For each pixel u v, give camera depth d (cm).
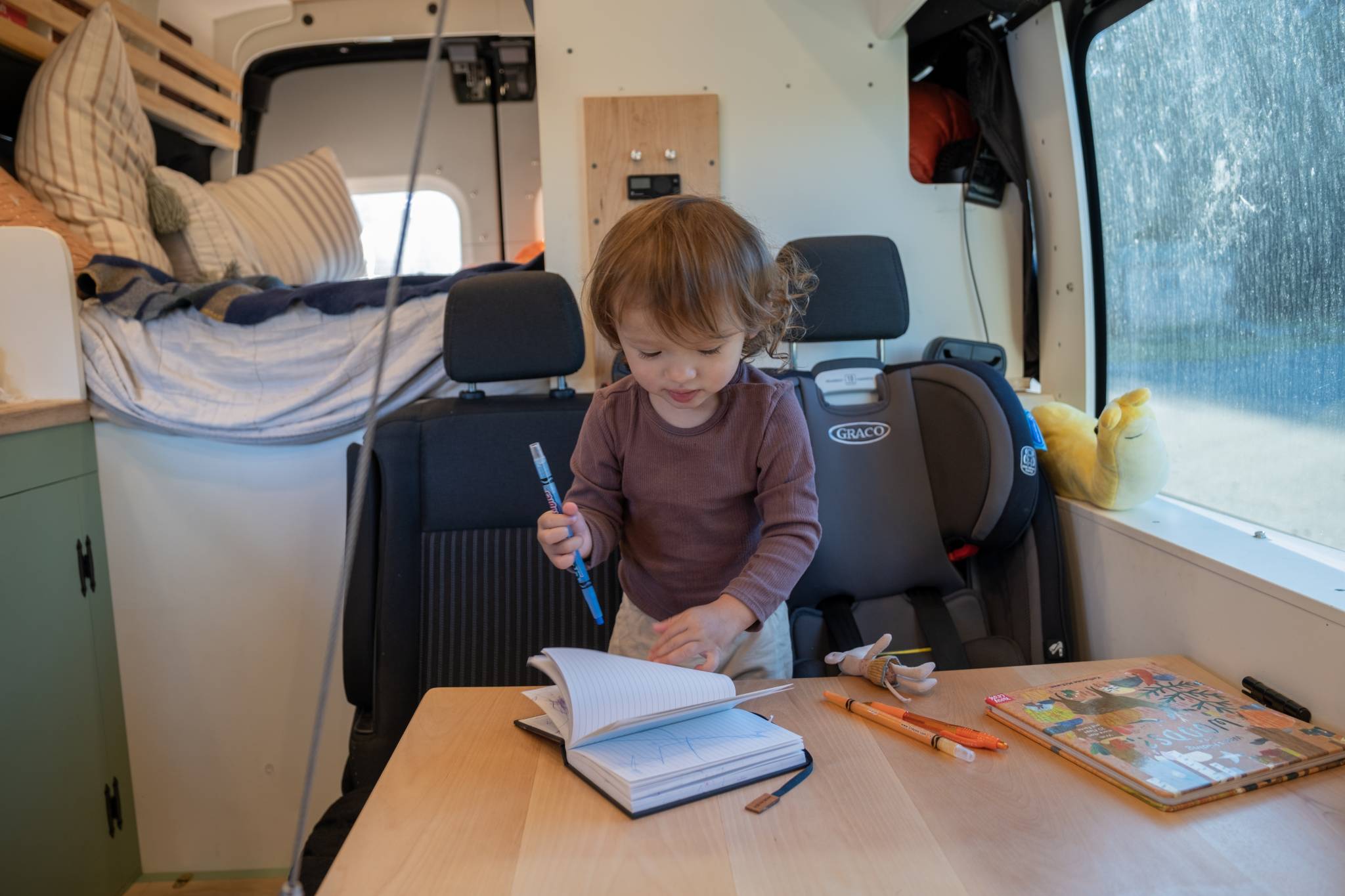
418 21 260
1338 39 122
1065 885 70
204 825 204
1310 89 128
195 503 195
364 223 271
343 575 67
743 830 78
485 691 109
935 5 186
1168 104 161
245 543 196
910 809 81
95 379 185
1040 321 206
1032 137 196
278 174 262
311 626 198
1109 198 184
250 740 201
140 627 197
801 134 198
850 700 102
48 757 171
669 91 196
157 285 188
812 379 169
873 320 176
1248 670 111
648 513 120
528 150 267
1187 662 117
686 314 90
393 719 159
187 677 199
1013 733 95
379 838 77
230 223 235
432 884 71
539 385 198
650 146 195
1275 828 77
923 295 205
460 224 270
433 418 168
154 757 201
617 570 169
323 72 269
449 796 84
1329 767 87
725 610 101
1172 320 166
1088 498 157
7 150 208
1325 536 128
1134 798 82
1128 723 94
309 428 188
